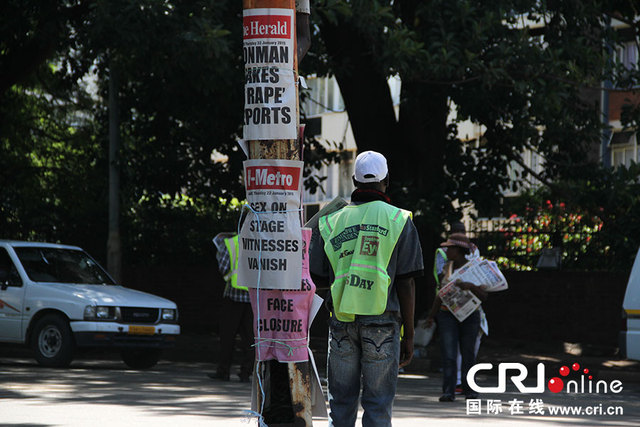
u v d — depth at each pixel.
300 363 13.66
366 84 43.31
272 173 13.59
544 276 46.66
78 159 56.59
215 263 54.41
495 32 36.59
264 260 13.62
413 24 40.81
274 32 13.58
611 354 42.28
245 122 13.73
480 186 45.69
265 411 13.70
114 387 26.94
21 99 55.91
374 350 12.98
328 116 88.56
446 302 24.64
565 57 38.56
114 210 48.22
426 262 44.53
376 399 13.04
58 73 49.06
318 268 13.62
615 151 66.31
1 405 22.30
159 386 27.53
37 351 34.41
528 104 42.16
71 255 37.59
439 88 40.50
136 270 55.84
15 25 39.72
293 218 13.61
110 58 45.62
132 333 34.34
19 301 35.16
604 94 66.62
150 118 51.03
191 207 55.56
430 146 44.31
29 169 56.19
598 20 41.72
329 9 34.56
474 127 72.81
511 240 48.12
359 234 13.12
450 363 24.97
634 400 27.56
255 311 13.71
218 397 24.89
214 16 33.78
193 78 37.38
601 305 45.12
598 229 46.28
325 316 50.84
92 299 33.94
